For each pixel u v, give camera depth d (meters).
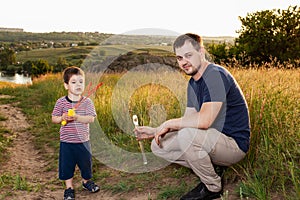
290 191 3.26
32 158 5.54
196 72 3.37
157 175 4.09
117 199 3.71
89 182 3.99
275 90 4.67
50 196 3.91
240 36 23.61
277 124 3.94
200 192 3.39
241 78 5.60
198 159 3.26
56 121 3.80
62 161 3.82
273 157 3.57
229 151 3.37
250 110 3.99
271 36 22.50
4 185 4.12
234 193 3.41
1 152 5.65
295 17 22.64
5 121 8.40
